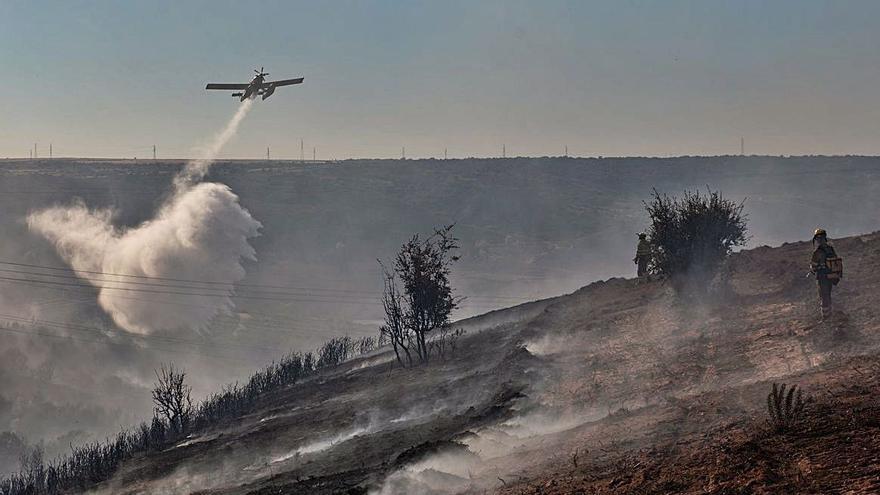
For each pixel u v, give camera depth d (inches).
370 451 1139.9
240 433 1802.4
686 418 782.5
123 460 1990.7
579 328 1562.5
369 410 1546.5
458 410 1283.2
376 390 1796.3
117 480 1665.8
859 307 1173.1
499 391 1248.2
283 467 1232.8
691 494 576.7
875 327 1044.5
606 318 1577.3
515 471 776.3
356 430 1433.3
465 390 1430.9
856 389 713.6
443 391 1482.5
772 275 1556.3
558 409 1047.6
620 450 738.8
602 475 676.1
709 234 1496.1
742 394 812.0
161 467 1652.3
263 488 1019.3
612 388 1080.2
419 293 2140.7
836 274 1111.0
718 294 1466.5
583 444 803.4
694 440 696.4
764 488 552.7
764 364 997.2
